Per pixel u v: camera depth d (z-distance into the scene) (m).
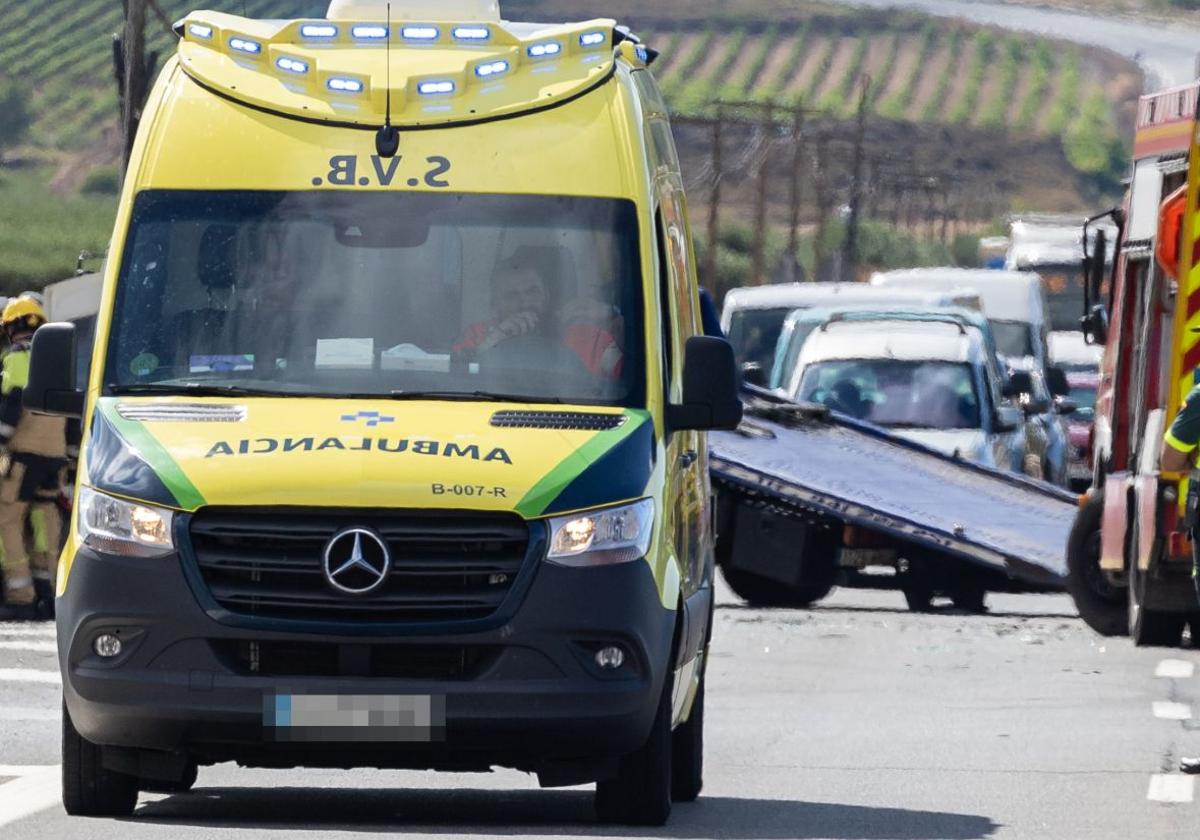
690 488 32.25
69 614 28.38
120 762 29.30
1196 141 55.12
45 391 31.00
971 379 80.88
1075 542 62.06
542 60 32.03
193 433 28.80
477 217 30.70
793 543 68.44
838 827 30.25
